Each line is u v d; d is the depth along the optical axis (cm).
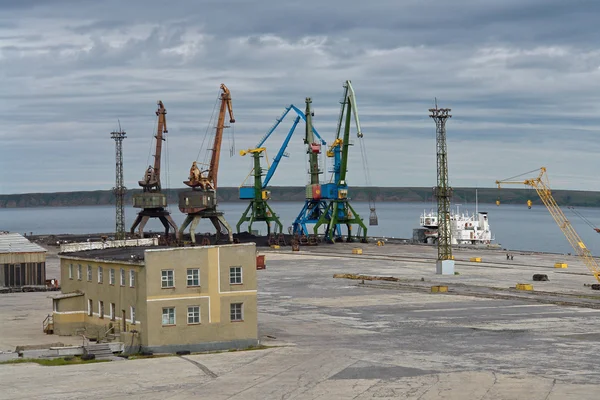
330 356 7600
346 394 6200
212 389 6372
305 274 16100
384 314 10600
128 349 7706
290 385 6481
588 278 15238
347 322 9931
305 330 9294
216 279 7800
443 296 12375
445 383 6512
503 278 15175
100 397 6169
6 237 15188
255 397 6147
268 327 9525
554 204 18250
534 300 11775
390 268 17338
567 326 9469
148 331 7625
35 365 7212
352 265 18062
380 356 7631
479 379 6644
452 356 7669
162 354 7619
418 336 8844
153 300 7619
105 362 7306
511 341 8500
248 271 7900
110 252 9150
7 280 13662
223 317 7844
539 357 7612
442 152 16062
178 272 7688
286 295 12800
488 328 9362
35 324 9788
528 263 18888
